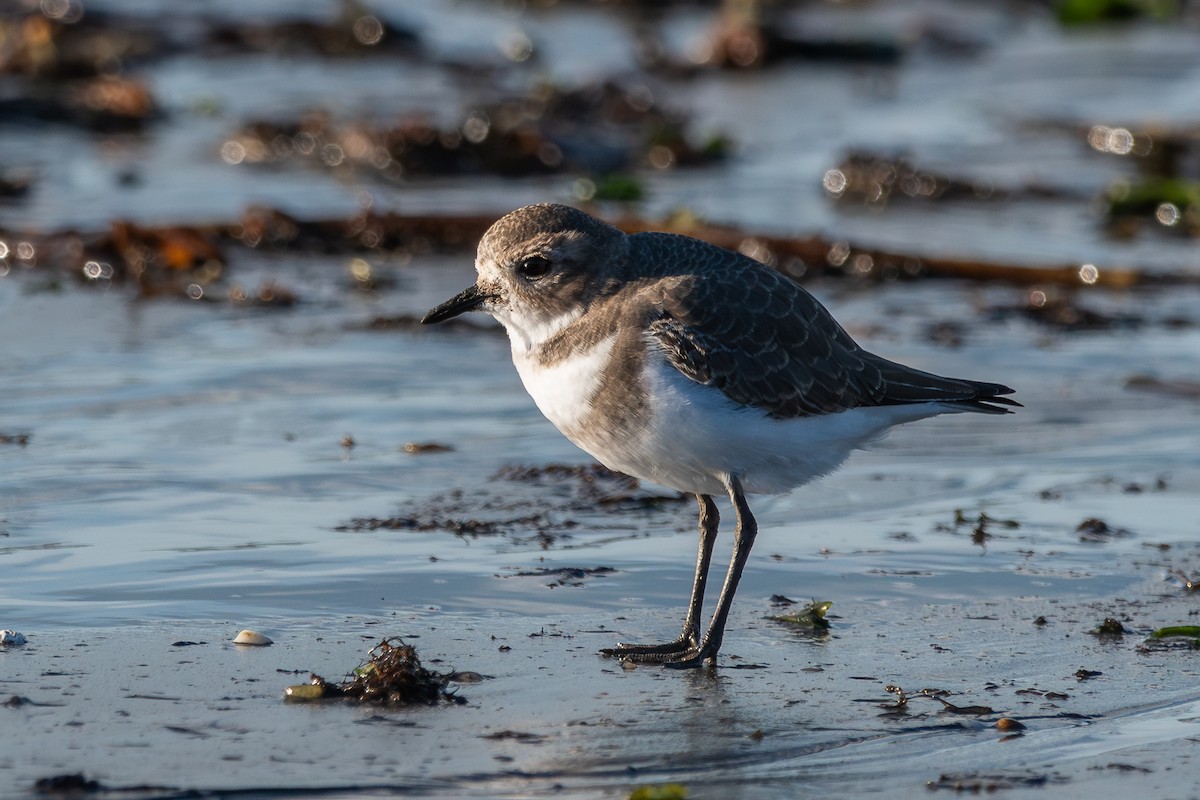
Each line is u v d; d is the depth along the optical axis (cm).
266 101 3000
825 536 1148
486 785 742
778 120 3078
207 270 1900
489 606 991
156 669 866
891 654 931
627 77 3434
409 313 1758
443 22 4091
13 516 1120
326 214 2203
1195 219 2325
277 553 1066
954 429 1423
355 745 777
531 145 2586
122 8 3731
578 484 1246
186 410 1397
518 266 1003
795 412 985
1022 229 2312
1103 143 2862
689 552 1108
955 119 3123
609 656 920
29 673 852
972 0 4591
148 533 1098
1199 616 996
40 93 2911
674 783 753
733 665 912
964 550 1116
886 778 765
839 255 2022
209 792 719
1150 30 4141
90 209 2183
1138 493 1249
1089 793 750
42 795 709
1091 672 905
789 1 4444
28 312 1705
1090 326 1805
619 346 966
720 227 2086
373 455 1297
